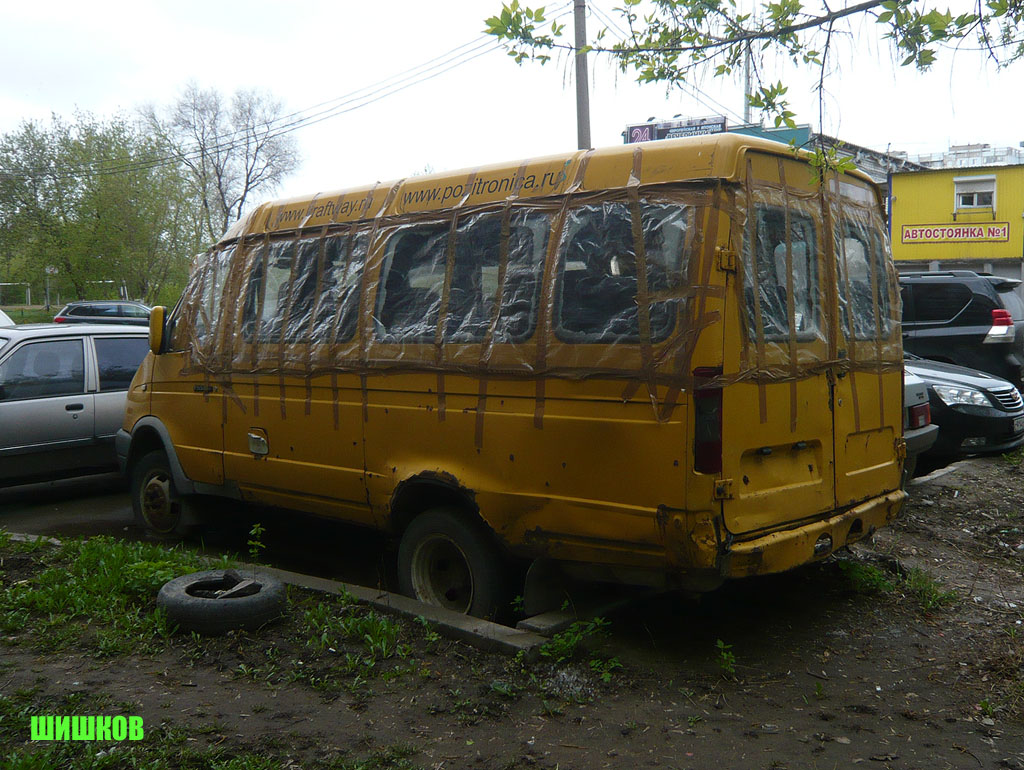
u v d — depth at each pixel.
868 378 5.31
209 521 7.38
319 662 4.61
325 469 5.83
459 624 4.88
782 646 4.99
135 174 44.53
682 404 4.16
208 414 6.77
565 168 4.84
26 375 8.61
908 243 35.97
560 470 4.58
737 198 4.29
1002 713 4.20
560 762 3.68
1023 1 4.02
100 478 10.46
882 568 6.26
